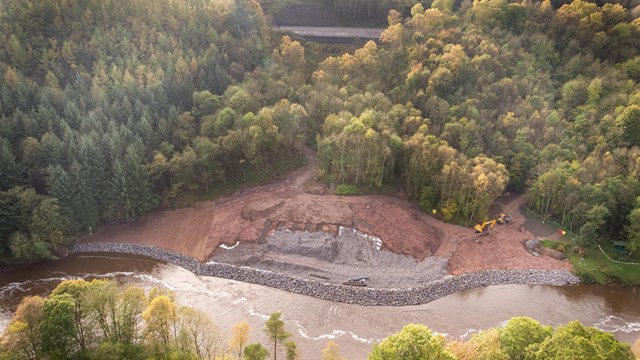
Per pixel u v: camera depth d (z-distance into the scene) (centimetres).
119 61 15300
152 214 13838
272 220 13138
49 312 6875
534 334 6775
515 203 14325
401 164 14300
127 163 13000
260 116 14450
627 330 10088
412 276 11344
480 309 10556
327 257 11838
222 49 17312
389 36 17662
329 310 10400
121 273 11712
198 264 11931
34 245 11738
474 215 13312
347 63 17188
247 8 19238
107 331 7331
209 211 13825
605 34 16938
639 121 13600
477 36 17125
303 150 16375
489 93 15375
